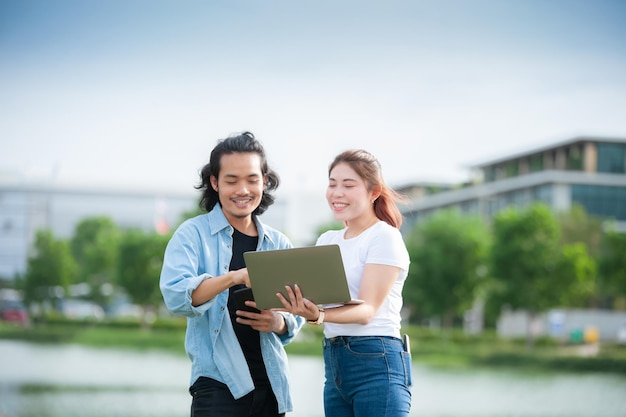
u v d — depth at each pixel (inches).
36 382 954.1
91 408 725.3
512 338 1643.7
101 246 1940.2
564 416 837.8
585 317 1635.1
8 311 1894.7
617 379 1253.1
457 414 815.7
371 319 158.1
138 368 1171.9
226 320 162.4
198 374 162.2
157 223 2164.1
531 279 1539.1
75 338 1665.8
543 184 1881.2
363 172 163.3
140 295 1793.8
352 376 157.9
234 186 161.3
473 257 1596.9
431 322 1764.3
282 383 165.6
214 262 164.4
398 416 155.6
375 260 158.4
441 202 2113.7
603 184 1856.5
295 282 148.1
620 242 1636.3
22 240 2075.5
